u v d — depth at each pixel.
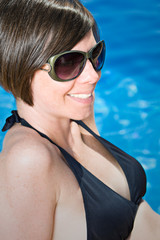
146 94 5.06
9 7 0.95
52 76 0.98
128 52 5.76
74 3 0.98
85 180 1.16
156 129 4.53
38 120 1.13
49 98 1.03
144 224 1.43
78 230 1.11
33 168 0.94
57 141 1.21
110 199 1.19
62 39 0.94
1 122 4.12
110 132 4.54
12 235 0.94
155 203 3.66
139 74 5.36
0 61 0.99
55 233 1.07
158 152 4.27
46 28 0.93
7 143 1.07
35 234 0.96
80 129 1.49
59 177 1.02
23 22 0.93
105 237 1.17
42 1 0.93
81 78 1.03
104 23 6.35
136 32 6.16
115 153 1.49
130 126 4.62
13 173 0.94
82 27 0.98
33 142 1.00
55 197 1.01
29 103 1.06
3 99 4.41
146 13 6.54
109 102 4.95
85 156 1.36
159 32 6.14
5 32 0.95
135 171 1.49
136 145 4.37
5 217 0.94
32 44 0.93
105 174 1.37
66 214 1.08
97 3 6.72
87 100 1.09
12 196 0.93
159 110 4.79
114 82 5.23
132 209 1.26
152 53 5.72
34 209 0.94
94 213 1.14
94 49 1.03
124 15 6.50
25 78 0.98
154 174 3.95
